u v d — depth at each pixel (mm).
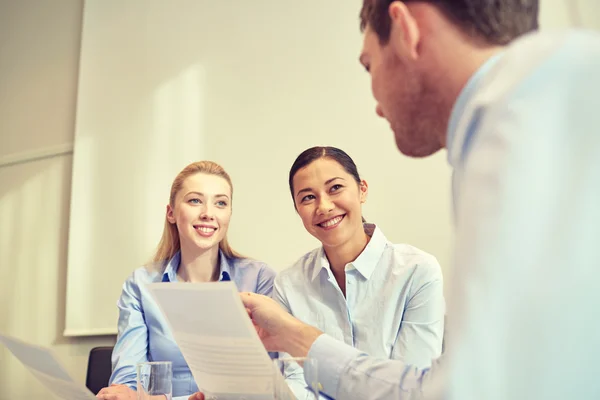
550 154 470
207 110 2979
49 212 3250
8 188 3395
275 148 2805
